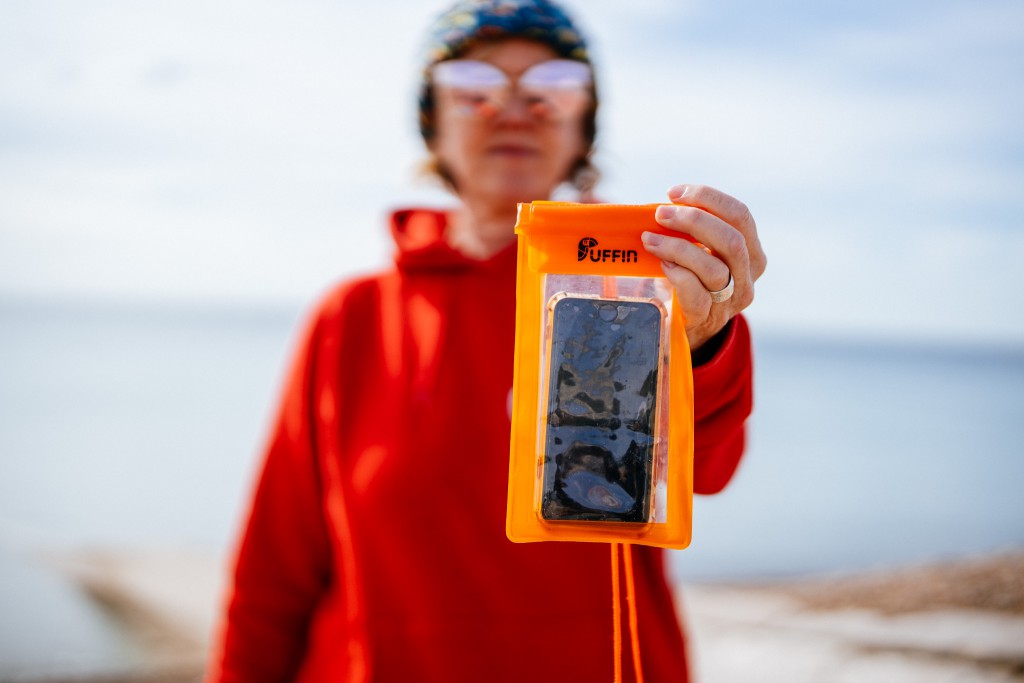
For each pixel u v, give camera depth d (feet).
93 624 21.56
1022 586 15.55
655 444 3.65
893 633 14.43
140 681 16.83
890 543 46.98
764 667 13.84
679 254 3.52
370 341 6.02
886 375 263.08
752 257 3.77
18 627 21.13
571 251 3.71
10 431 85.71
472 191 6.08
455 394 5.49
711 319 3.80
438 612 5.22
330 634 5.91
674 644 5.43
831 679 12.92
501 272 5.76
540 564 5.16
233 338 316.40
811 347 506.07
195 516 49.60
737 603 18.49
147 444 78.89
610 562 5.23
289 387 6.28
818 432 107.96
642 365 3.67
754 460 82.38
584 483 3.64
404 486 5.33
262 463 6.33
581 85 5.83
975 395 187.01
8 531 41.75
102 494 55.62
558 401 3.67
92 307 516.32
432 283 5.90
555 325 3.69
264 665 6.17
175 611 23.17
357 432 5.75
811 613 16.61
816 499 61.00
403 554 5.30
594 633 5.16
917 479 71.26
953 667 12.70
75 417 96.63
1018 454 89.04
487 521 5.25
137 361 191.93
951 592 15.92
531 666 5.12
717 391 4.01
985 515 55.72
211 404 109.70
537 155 5.89
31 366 172.96
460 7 5.82
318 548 6.18
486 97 5.73
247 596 6.21
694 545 45.50
